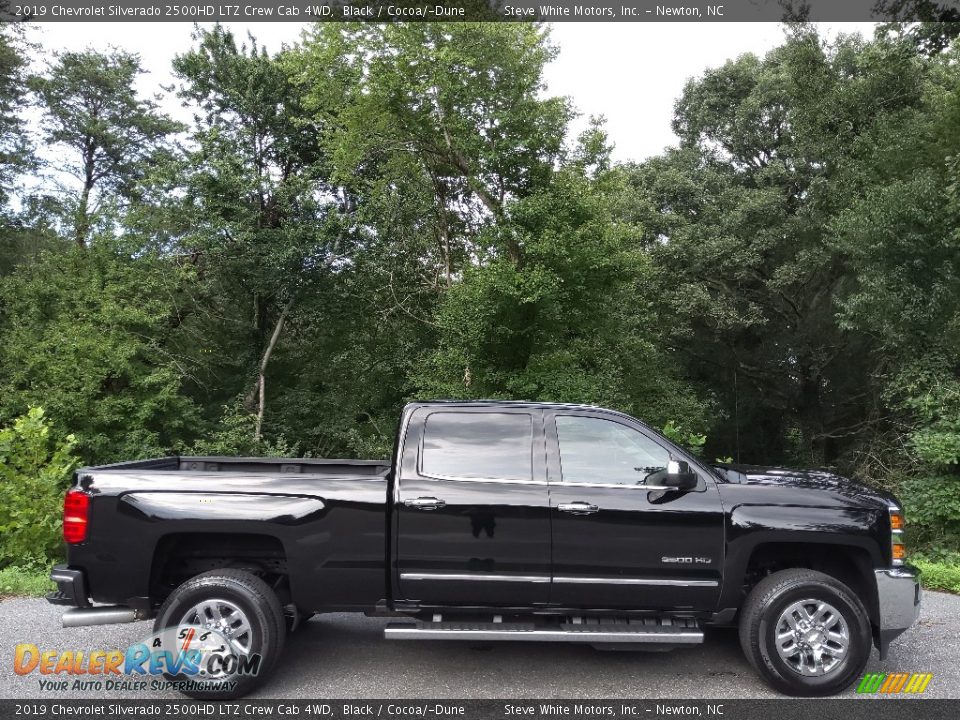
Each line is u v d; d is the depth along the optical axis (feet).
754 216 77.82
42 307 64.49
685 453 15.11
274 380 84.58
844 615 13.97
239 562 15.34
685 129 92.89
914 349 48.14
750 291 84.69
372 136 59.11
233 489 14.35
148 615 14.32
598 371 61.16
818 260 72.02
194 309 75.77
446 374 55.31
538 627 14.30
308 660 15.88
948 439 43.88
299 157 75.00
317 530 14.29
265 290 75.66
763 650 13.94
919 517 44.39
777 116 82.89
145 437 63.57
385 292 76.13
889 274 46.65
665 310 81.10
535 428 15.20
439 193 65.67
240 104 71.97
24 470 26.61
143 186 69.72
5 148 76.38
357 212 71.10
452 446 15.07
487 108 53.62
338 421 78.23
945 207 43.60
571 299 53.72
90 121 86.12
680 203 84.17
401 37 52.24
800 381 92.02
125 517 14.17
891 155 52.85
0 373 61.36
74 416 59.31
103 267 67.21
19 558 24.73
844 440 93.86
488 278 49.65
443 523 14.34
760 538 14.28
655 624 14.62
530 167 52.90
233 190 69.46
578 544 14.29
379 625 18.61
